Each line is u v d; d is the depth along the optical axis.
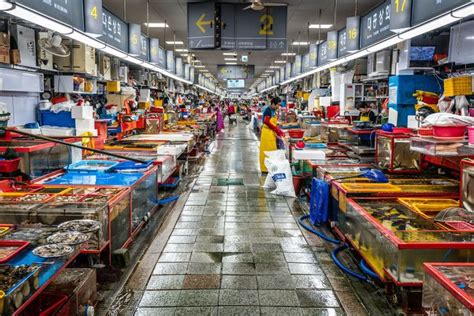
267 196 6.65
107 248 3.46
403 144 4.86
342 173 5.00
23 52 5.84
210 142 15.30
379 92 9.53
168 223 5.13
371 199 3.98
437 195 4.03
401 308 2.99
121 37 7.02
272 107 8.55
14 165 3.99
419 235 2.94
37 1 3.63
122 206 3.84
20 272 2.01
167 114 12.48
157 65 9.70
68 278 2.84
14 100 6.14
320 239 4.57
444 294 1.90
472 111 4.41
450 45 5.45
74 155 5.34
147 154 6.29
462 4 3.50
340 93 10.49
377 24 6.01
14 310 1.85
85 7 4.75
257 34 7.73
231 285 3.41
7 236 2.57
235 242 4.46
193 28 7.71
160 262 3.88
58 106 6.23
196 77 26.66
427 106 5.07
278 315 2.95
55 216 3.14
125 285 3.38
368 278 3.51
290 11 9.35
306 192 6.40
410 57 6.31
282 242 4.47
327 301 3.16
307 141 7.98
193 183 7.72
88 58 7.25
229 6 7.66
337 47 8.34
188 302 3.12
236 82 36.16
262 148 8.70
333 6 8.89
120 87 9.82
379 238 3.14
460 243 2.75
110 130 8.02
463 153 3.57
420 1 4.23
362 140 6.75
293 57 18.94
